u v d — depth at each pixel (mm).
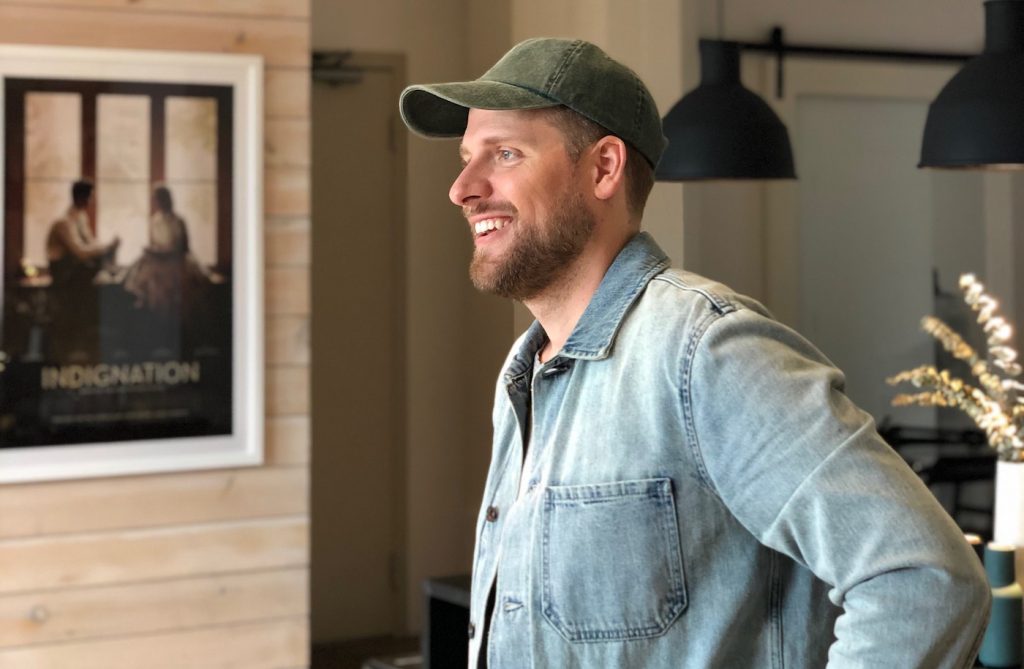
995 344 2641
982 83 2496
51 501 3318
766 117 3225
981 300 2660
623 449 1255
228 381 3443
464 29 5176
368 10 5078
